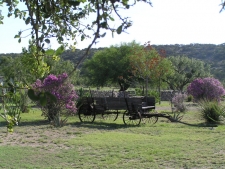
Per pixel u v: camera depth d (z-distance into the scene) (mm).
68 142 10523
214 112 15648
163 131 12969
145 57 28672
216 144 10102
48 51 2619
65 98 14992
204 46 86688
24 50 2936
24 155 8852
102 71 43188
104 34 2260
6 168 7570
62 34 2977
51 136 11898
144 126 14672
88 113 16359
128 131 13188
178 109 21297
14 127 14188
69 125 15047
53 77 15164
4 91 2900
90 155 8781
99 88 47656
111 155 8688
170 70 34031
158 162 7965
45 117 16609
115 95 31047
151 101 16500
